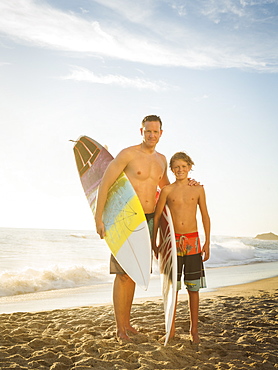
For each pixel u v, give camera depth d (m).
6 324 3.90
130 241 3.31
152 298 6.35
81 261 12.59
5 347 3.03
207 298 5.87
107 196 3.52
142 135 3.60
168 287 3.40
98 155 4.23
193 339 3.38
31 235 21.94
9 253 13.73
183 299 5.97
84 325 3.96
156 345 3.20
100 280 8.84
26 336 3.40
